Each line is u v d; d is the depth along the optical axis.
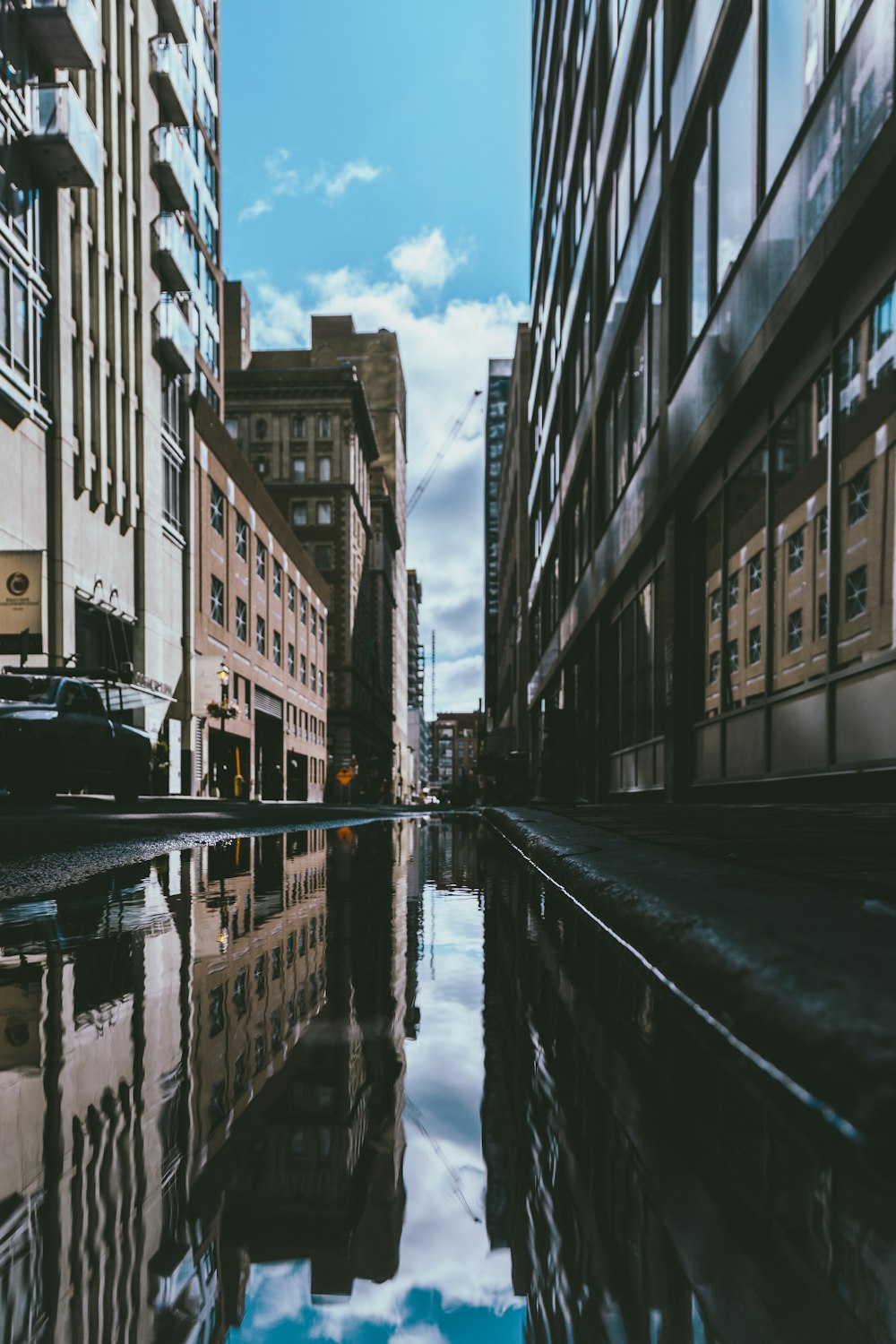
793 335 7.89
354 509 75.12
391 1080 1.12
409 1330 0.51
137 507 28.58
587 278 20.11
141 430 28.92
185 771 32.84
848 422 7.02
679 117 11.55
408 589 168.25
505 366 122.75
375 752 94.38
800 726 8.09
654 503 12.89
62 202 23.02
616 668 17.77
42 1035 1.34
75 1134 0.91
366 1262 0.62
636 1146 0.83
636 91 14.46
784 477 8.48
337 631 72.50
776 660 8.73
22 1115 0.98
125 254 27.84
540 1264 0.59
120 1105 1.01
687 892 1.72
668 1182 0.74
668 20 11.95
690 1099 0.99
